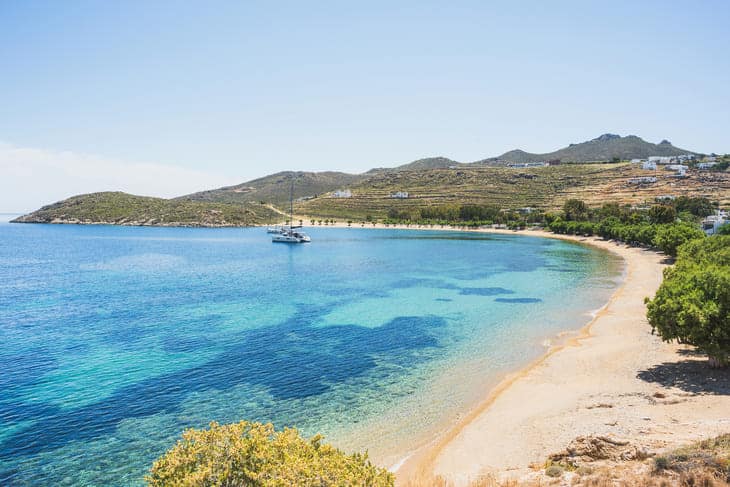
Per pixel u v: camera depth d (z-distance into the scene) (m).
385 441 24.70
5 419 27.62
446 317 54.66
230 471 11.92
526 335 45.25
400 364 37.56
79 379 34.34
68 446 24.52
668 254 100.69
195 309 60.31
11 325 51.41
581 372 33.16
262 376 35.03
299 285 80.44
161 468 12.66
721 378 29.00
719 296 29.47
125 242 188.38
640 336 41.00
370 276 91.12
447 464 21.80
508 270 96.44
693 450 16.92
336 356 39.81
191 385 33.19
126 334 47.41
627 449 19.16
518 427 24.98
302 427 26.61
